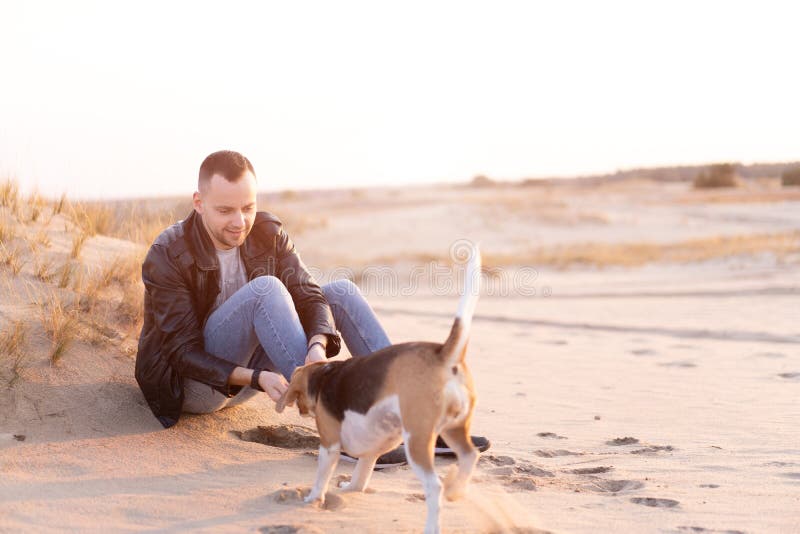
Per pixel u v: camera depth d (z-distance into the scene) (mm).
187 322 4793
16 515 3672
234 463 4738
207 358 4707
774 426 6062
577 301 16391
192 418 5383
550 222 40000
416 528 3770
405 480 4664
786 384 7688
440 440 5141
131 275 6820
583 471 4965
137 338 6066
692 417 6461
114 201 8891
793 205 42969
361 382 3740
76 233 7508
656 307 14656
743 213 40844
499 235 37531
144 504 3951
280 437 5418
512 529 3756
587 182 94562
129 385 5488
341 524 3793
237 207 4699
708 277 20219
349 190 82875
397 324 11461
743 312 13273
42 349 5484
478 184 103062
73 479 4184
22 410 4910
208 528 3689
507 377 8305
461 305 3580
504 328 12422
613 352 9961
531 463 5109
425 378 3516
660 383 7914
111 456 4566
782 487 4535
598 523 3895
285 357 4688
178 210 8961
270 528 3697
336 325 5148
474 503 4062
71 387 5246
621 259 26000
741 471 4887
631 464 5094
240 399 5555
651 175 91188
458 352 3533
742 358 9234
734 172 68000
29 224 7352
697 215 40812
